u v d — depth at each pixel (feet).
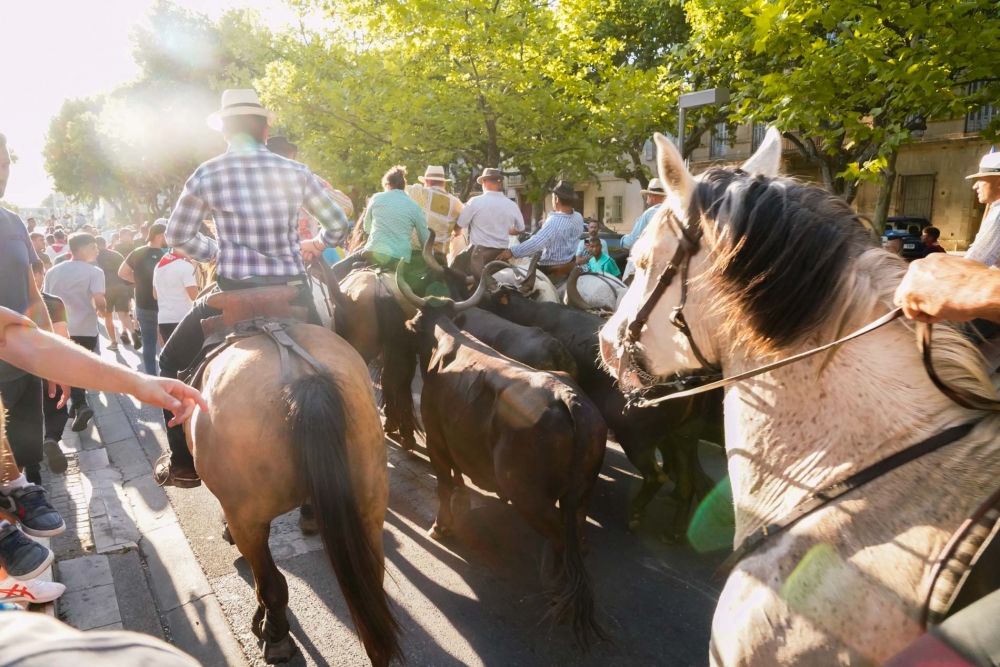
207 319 11.18
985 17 22.04
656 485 14.57
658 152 5.66
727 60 33.42
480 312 17.07
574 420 10.52
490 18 35.04
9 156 12.62
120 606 12.32
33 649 1.84
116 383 5.69
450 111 38.09
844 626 4.38
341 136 39.88
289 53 41.70
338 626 11.56
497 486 12.00
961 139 71.51
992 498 4.13
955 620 3.51
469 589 12.58
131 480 18.38
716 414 14.25
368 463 9.04
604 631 11.27
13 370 13.50
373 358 19.38
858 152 38.50
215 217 11.30
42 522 11.75
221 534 14.89
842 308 4.92
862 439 4.85
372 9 38.42
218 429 8.93
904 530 4.38
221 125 11.73
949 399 4.69
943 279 3.95
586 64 44.19
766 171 6.01
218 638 11.29
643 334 6.17
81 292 25.52
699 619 11.62
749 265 5.02
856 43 21.86
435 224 23.73
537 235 24.70
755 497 5.36
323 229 12.47
